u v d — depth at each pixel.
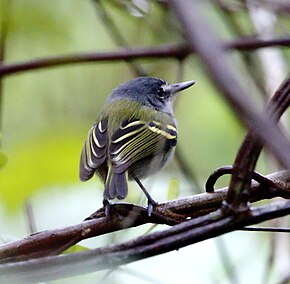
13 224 10.59
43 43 11.74
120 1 11.56
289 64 12.22
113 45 12.49
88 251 5.16
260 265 10.98
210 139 13.38
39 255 6.49
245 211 5.10
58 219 10.61
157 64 13.00
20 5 11.38
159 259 10.55
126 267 8.98
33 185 10.73
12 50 11.62
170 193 7.40
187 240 5.10
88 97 13.35
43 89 13.20
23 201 10.63
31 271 5.21
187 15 3.11
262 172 11.98
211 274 10.70
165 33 12.05
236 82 3.06
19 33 11.48
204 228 5.11
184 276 10.55
